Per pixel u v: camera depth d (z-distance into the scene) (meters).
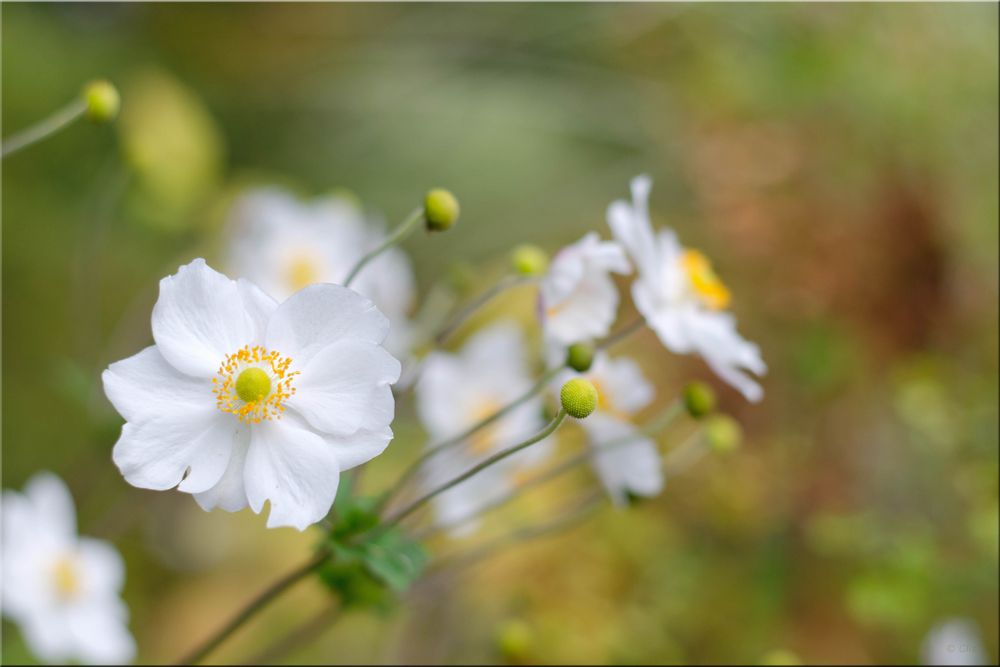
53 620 0.78
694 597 1.04
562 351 0.66
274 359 0.57
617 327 1.20
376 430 0.57
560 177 1.65
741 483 1.11
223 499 0.57
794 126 1.32
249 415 0.57
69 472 1.00
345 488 0.61
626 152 1.67
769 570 1.07
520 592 1.02
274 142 1.78
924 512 1.09
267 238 0.91
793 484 1.13
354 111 1.75
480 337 0.79
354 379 0.57
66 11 1.76
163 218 1.23
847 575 1.06
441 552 1.01
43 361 1.33
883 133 1.30
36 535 0.78
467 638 1.00
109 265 1.43
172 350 0.57
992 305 1.22
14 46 1.58
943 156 1.28
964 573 0.94
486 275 1.25
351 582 0.66
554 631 0.98
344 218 0.95
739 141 1.31
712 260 1.29
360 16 1.88
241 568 1.18
